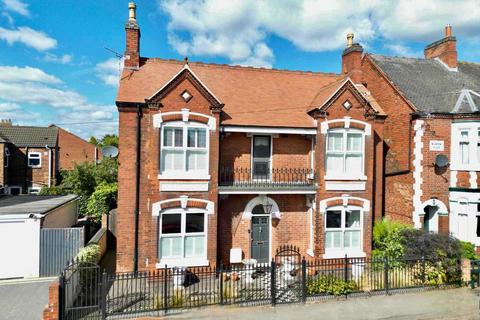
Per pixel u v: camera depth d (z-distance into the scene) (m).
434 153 16.05
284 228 15.11
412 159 16.27
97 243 14.44
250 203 14.68
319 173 14.43
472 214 15.47
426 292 12.00
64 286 9.22
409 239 13.90
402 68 19.64
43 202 17.03
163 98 12.99
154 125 12.87
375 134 16.08
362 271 13.36
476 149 15.46
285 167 15.26
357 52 17.52
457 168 15.99
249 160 14.86
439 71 20.22
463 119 15.84
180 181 13.08
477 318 10.10
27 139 34.72
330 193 14.57
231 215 14.52
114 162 26.88
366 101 14.93
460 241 13.96
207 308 10.46
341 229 14.79
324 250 14.45
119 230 13.07
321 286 11.51
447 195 16.22
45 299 10.98
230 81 16.28
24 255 13.22
